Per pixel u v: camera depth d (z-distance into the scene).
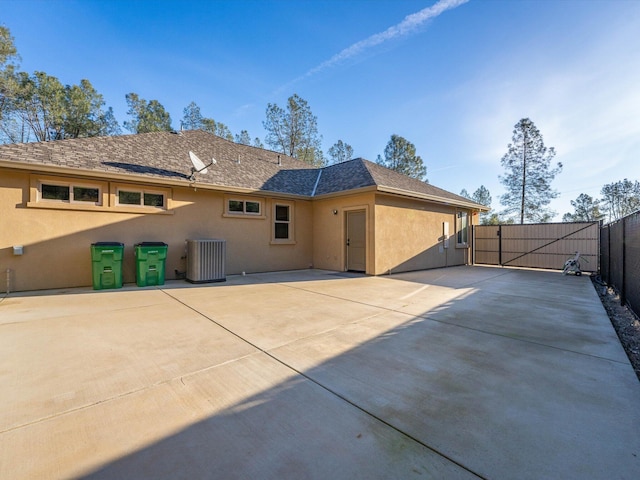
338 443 2.02
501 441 2.03
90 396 2.63
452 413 2.37
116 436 2.10
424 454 1.91
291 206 12.28
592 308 5.87
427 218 13.26
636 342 4.16
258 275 10.74
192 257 8.92
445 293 7.41
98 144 9.45
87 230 8.10
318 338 4.12
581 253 12.78
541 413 2.37
